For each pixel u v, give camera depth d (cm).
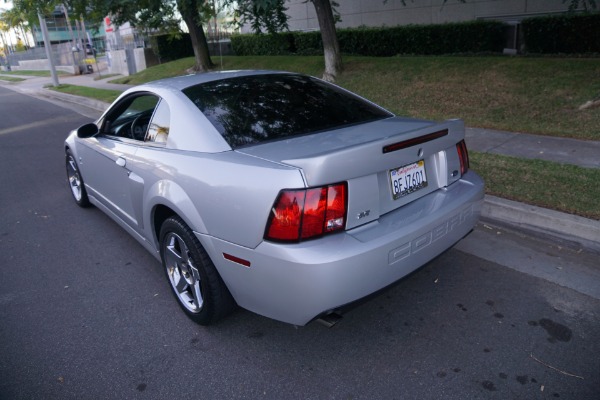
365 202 255
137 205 360
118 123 414
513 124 725
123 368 283
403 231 260
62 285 386
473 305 328
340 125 316
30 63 4453
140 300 358
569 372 261
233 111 313
